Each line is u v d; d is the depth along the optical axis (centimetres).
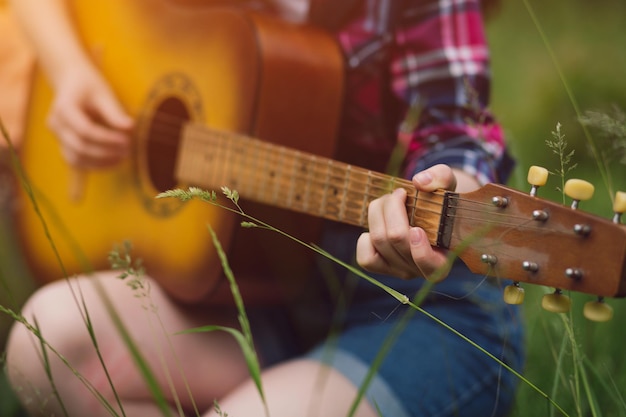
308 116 219
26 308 226
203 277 219
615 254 128
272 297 220
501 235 140
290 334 223
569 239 133
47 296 225
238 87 220
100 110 254
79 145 253
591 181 324
